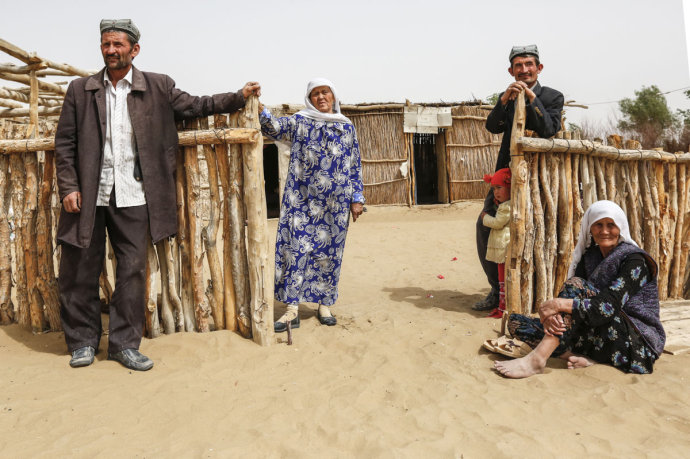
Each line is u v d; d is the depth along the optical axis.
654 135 25.70
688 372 3.11
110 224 3.49
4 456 2.32
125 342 3.41
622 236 3.23
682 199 4.73
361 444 2.43
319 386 3.09
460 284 5.89
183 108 3.58
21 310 4.05
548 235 4.23
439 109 14.73
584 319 3.13
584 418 2.63
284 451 2.38
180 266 3.89
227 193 3.83
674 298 4.80
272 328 3.78
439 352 3.60
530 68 4.22
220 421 2.66
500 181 4.12
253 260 3.72
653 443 2.38
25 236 3.96
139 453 2.36
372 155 14.61
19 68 6.44
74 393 2.96
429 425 2.59
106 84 3.43
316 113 4.06
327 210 4.12
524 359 3.22
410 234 10.06
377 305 4.88
